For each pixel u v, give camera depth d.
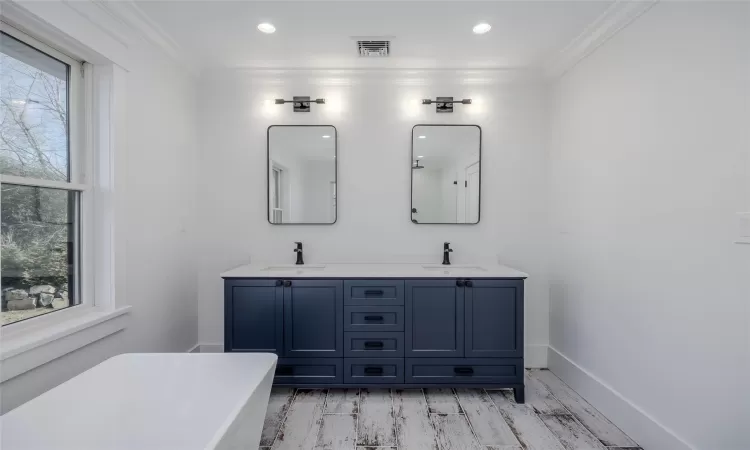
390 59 2.33
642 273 1.62
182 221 2.33
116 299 1.69
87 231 1.63
